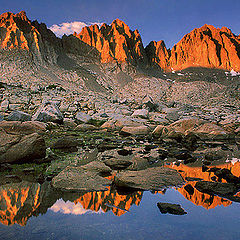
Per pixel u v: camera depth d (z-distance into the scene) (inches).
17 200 129.7
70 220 103.0
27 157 234.8
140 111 943.7
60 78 3472.0
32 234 87.8
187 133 506.9
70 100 1197.7
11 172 196.1
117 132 629.0
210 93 3882.9
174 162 257.4
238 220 106.0
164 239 85.6
